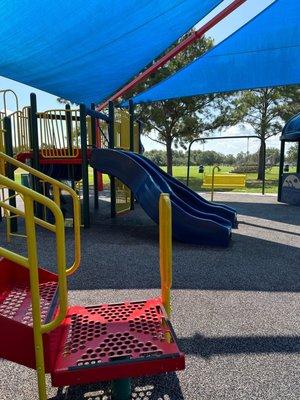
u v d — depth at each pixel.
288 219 7.05
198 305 2.79
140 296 2.96
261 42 7.20
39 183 6.18
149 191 4.96
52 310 2.02
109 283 3.28
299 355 2.09
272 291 3.10
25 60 6.20
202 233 4.77
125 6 4.77
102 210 8.30
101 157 5.56
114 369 1.55
